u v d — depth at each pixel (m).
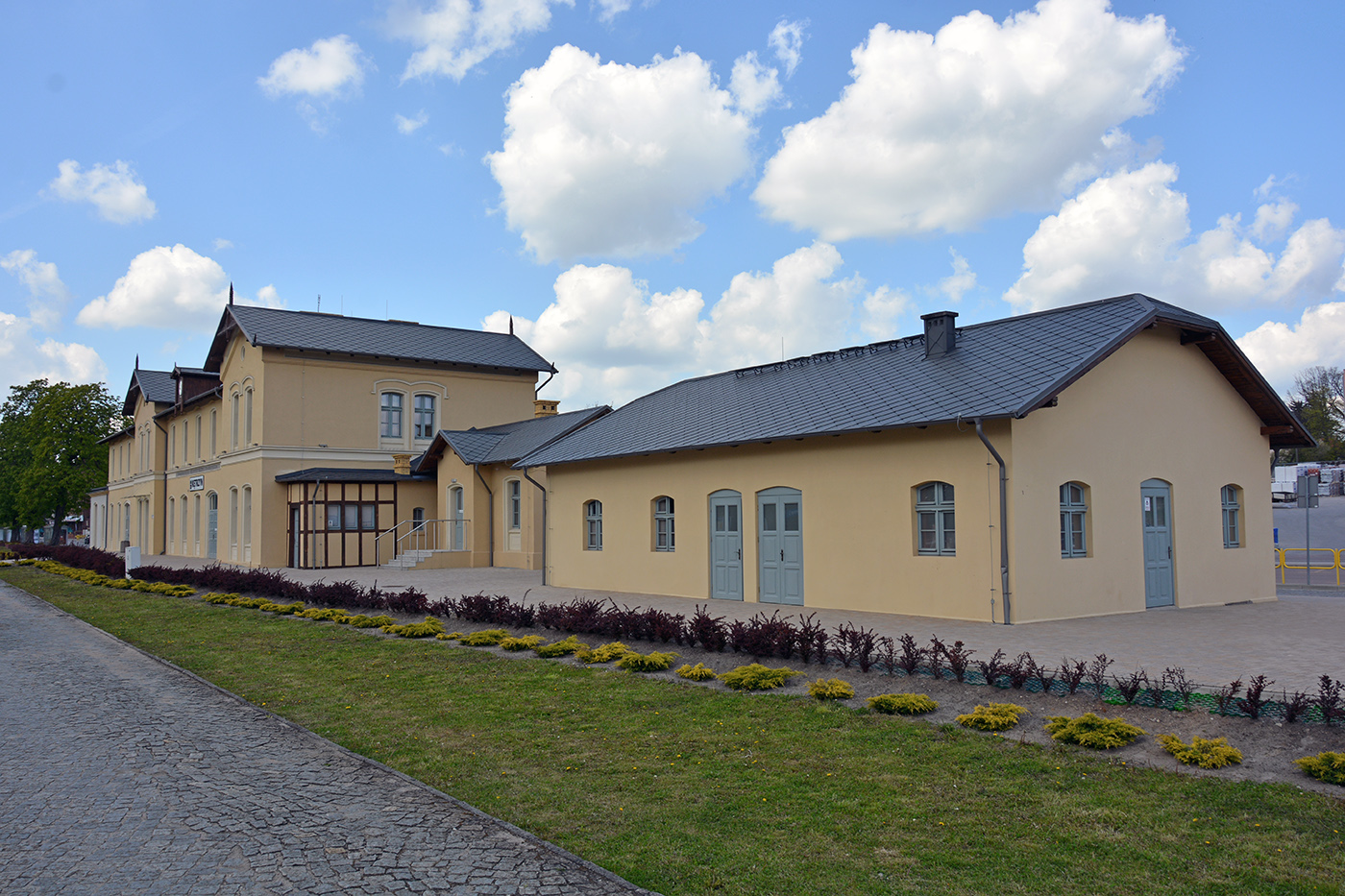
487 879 5.11
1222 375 17.91
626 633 12.74
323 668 11.96
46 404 58.16
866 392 16.91
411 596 16.89
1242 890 4.73
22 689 10.97
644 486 20.53
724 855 5.39
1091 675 8.70
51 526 85.50
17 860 5.42
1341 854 5.09
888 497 15.34
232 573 22.98
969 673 9.34
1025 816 5.81
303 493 30.23
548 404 33.28
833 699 8.91
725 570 18.52
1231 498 18.23
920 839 5.52
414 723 8.87
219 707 9.84
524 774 7.11
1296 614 15.04
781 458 17.28
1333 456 67.56
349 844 5.66
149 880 5.11
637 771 7.08
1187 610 15.74
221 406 37.88
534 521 27.86
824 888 4.89
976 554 13.94
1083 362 13.48
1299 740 6.80
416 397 35.75
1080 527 14.95
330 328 35.16
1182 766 6.55
